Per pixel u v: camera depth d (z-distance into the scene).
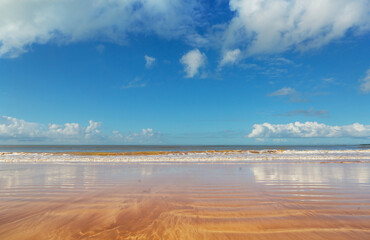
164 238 3.21
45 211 4.41
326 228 3.53
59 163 13.88
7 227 3.60
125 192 6.06
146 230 3.47
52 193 5.96
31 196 5.63
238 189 6.39
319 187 6.62
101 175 9.02
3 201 5.17
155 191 6.18
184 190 6.28
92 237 3.23
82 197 5.53
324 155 19.20
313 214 4.19
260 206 4.71
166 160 15.52
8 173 9.65
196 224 3.71
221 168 11.07
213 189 6.41
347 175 8.73
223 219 3.94
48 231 3.45
